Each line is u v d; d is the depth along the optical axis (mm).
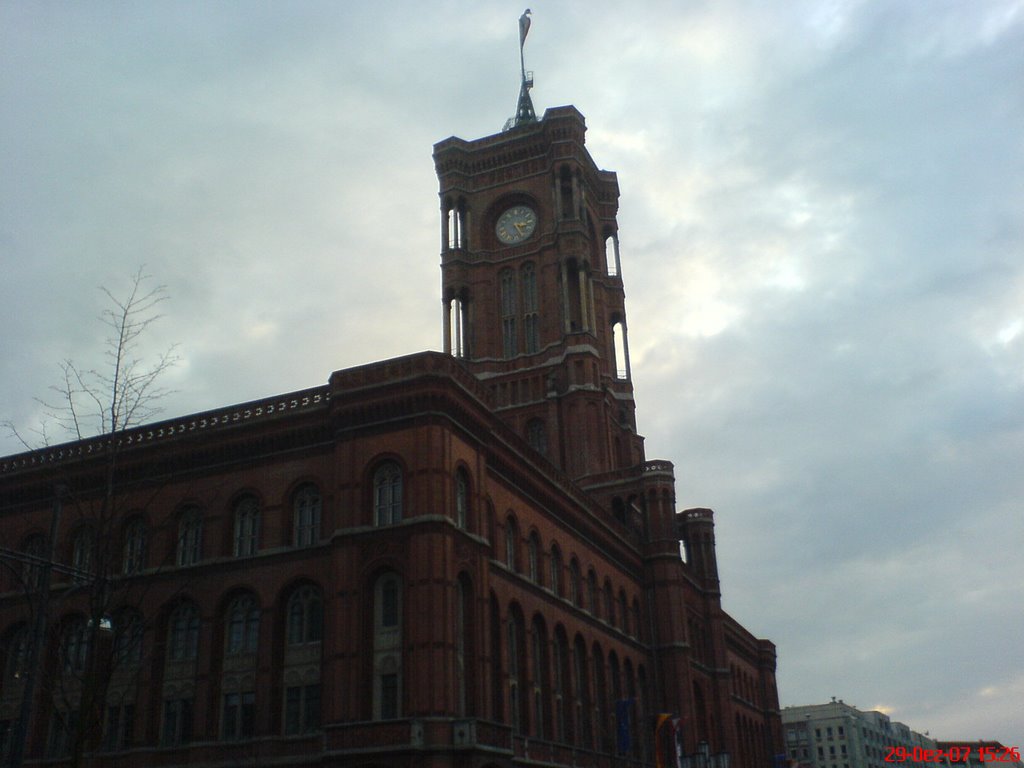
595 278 104188
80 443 56312
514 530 57031
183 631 50750
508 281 99812
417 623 44344
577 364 91562
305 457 51125
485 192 103000
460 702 45281
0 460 58500
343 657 44750
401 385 48594
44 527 55938
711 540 93875
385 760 42188
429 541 45562
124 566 52625
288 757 45344
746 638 113875
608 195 109312
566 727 59750
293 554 49188
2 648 52125
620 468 98312
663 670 77062
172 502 53094
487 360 96312
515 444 57969
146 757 47875
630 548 77625
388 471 48188
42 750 50281
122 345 35312
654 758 72688
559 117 100438
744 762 103375
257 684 47594
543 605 58938
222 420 53438
